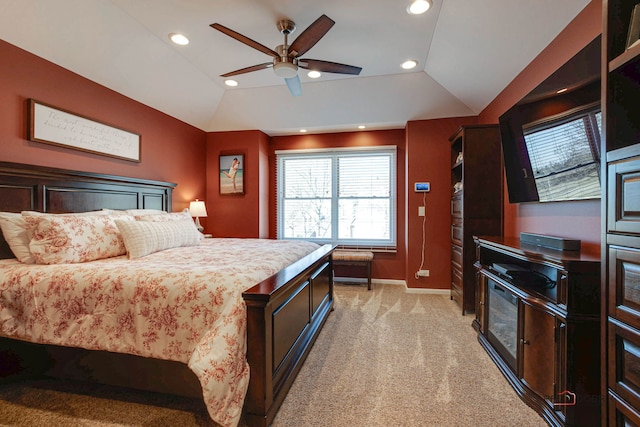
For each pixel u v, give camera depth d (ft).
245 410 4.82
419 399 5.54
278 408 5.22
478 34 7.79
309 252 9.07
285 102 13.12
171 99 11.91
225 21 7.95
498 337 6.93
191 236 9.08
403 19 7.81
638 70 3.57
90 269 5.41
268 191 15.99
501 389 5.87
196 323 4.61
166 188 12.19
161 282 4.88
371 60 10.03
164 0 7.16
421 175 13.03
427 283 13.02
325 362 6.91
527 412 5.19
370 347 7.70
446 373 6.45
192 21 8.00
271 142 16.03
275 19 7.83
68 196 8.31
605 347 3.59
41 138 7.86
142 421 4.92
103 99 9.66
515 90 8.86
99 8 7.43
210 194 15.38
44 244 6.06
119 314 4.91
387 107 12.71
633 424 3.21
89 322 4.99
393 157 14.79
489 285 7.50
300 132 15.40
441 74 10.59
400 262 14.73
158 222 8.27
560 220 6.84
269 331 4.84
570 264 4.53
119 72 9.56
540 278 5.80
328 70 8.27
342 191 15.57
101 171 9.64
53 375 5.66
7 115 7.22
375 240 15.25
